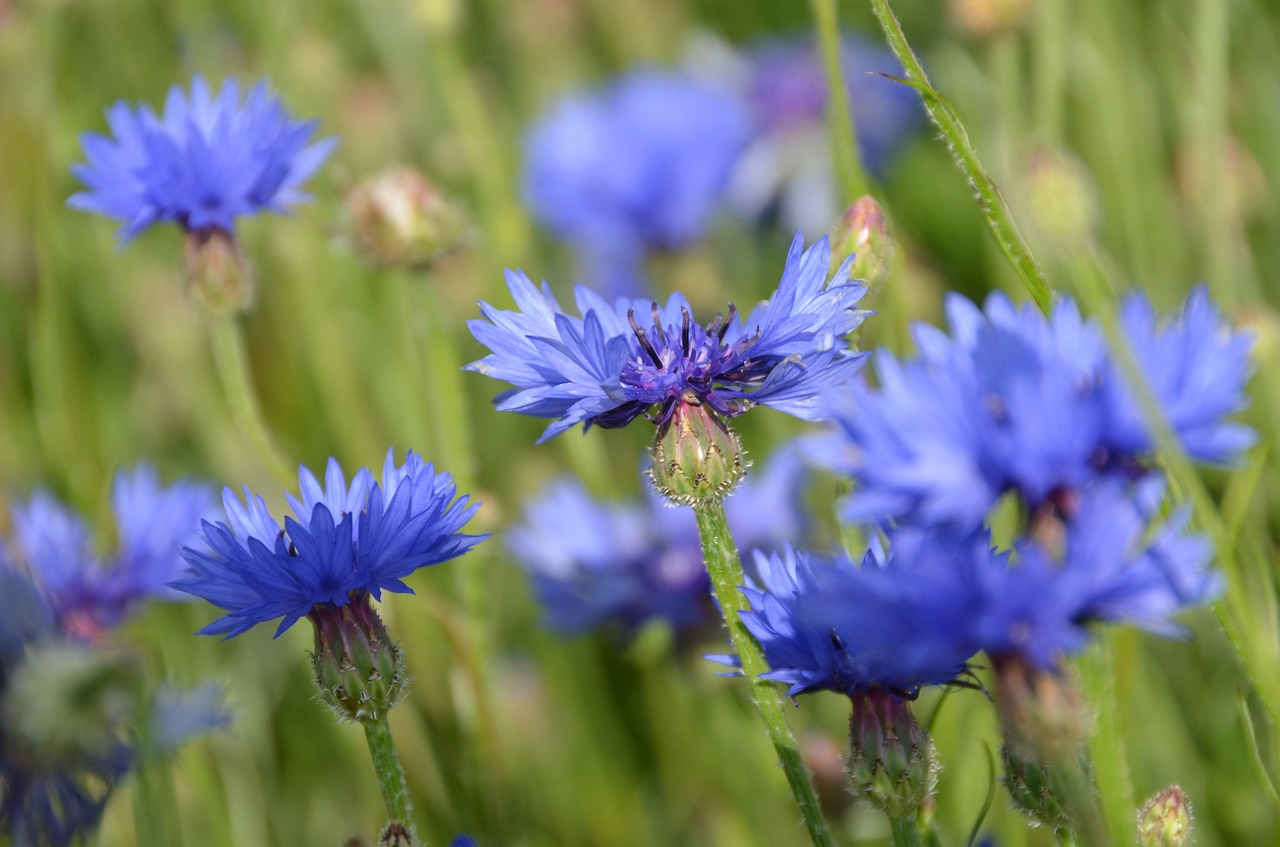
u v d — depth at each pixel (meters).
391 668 0.43
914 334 0.40
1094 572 0.38
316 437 0.70
